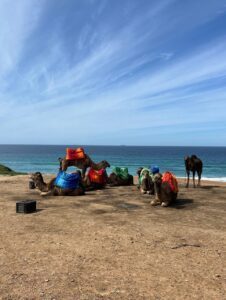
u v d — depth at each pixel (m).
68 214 7.28
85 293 3.61
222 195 10.03
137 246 5.09
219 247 5.07
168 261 4.51
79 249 4.96
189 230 5.97
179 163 71.62
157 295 3.57
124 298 3.51
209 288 3.74
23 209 7.38
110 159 86.06
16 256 4.67
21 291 3.63
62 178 9.95
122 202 8.80
